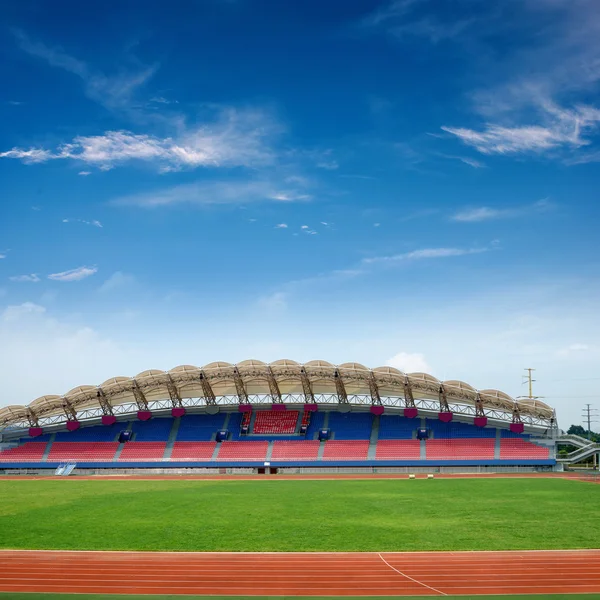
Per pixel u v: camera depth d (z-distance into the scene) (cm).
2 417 10181
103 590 2223
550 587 2214
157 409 10594
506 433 9175
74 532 3362
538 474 7950
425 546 2897
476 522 3581
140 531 3375
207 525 3559
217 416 10462
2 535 3288
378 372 8944
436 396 9588
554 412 8850
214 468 8981
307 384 9769
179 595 2144
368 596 2119
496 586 2227
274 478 7662
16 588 2261
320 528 3422
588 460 10000
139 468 9138
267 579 2344
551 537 3094
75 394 9838
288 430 9900
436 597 2098
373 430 9656
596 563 2556
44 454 9862
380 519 3741
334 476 7969
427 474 8131
